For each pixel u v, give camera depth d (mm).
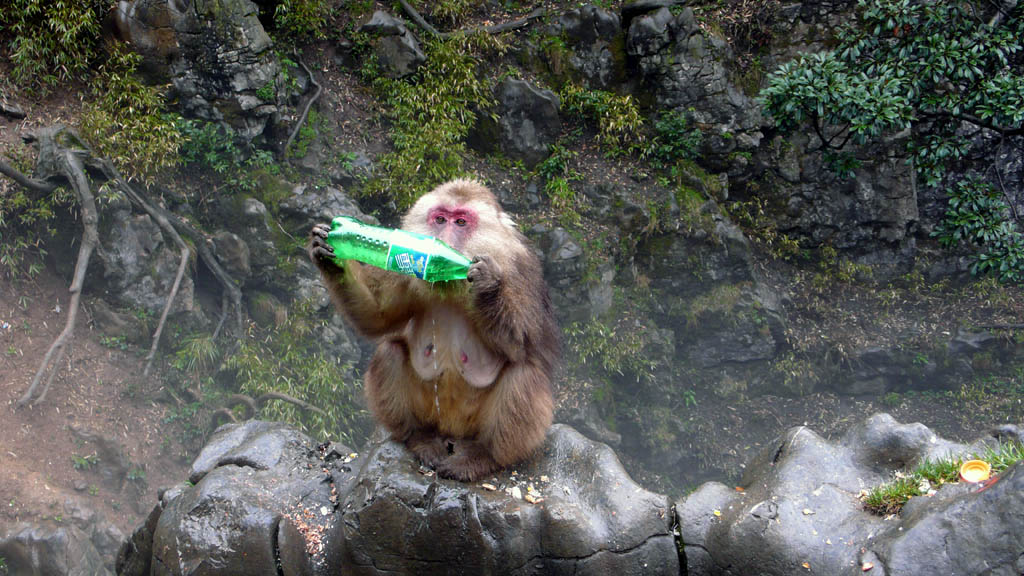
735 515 4391
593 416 13125
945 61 11273
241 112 11797
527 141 13992
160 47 11492
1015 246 12469
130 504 10141
